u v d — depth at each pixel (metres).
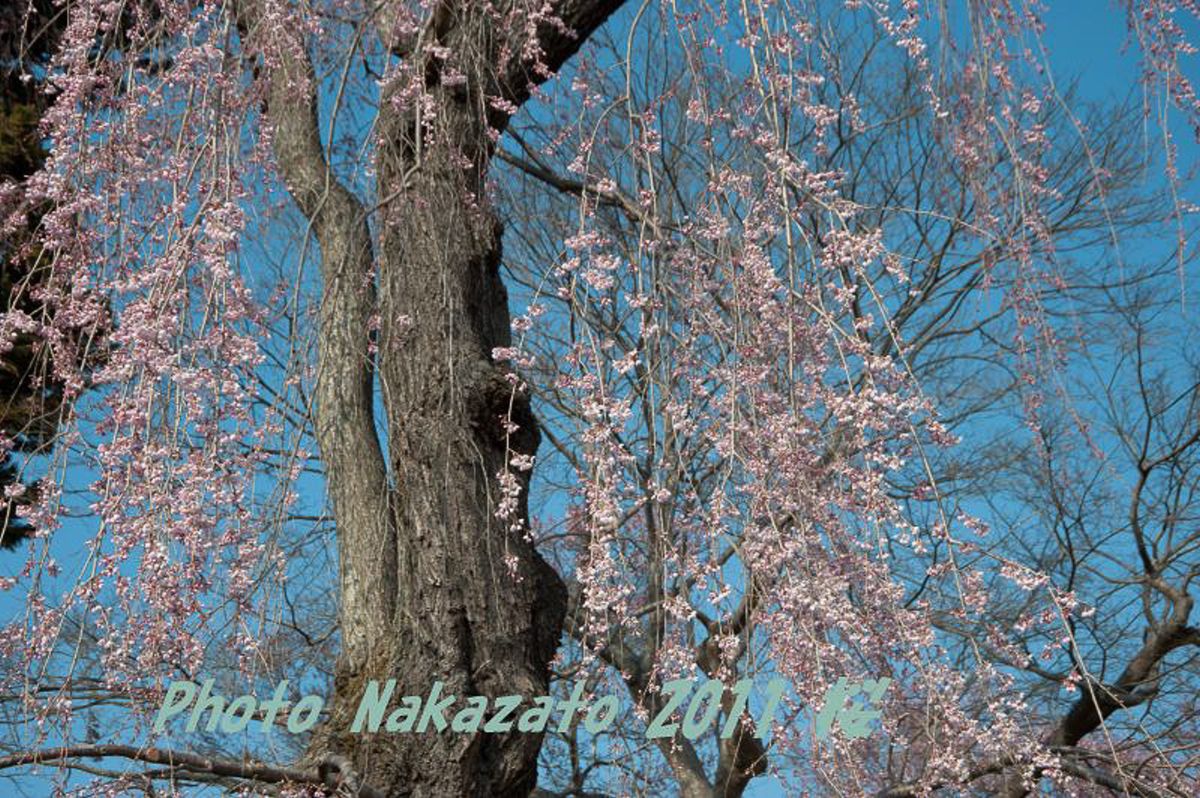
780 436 3.36
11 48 5.38
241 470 3.16
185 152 3.35
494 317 4.05
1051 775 4.20
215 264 3.01
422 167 3.96
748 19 3.29
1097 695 5.76
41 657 3.05
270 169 3.85
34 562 3.13
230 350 3.11
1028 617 3.64
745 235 3.49
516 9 4.07
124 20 4.06
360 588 3.91
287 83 4.09
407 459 3.72
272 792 3.57
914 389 3.28
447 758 3.37
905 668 3.95
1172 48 3.14
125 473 3.02
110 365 3.11
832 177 3.38
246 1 3.89
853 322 3.21
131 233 3.48
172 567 2.97
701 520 3.65
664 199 6.20
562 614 3.77
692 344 3.58
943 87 3.38
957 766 4.10
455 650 3.49
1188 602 6.07
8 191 3.76
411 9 4.21
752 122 3.52
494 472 3.71
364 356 4.12
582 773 6.55
